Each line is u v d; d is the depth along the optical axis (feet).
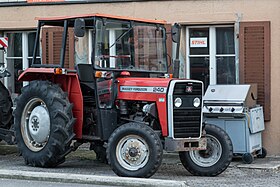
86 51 35.91
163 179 32.50
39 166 36.22
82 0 47.32
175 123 32.78
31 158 36.06
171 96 32.63
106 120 34.83
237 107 39.11
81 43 36.01
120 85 34.63
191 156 34.35
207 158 34.30
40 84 36.35
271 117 42.37
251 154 39.19
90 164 38.17
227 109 39.29
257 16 42.80
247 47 43.04
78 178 31.30
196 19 44.34
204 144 33.45
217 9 43.78
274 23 42.47
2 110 41.27
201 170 34.04
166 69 37.11
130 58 35.68
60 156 35.40
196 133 33.50
